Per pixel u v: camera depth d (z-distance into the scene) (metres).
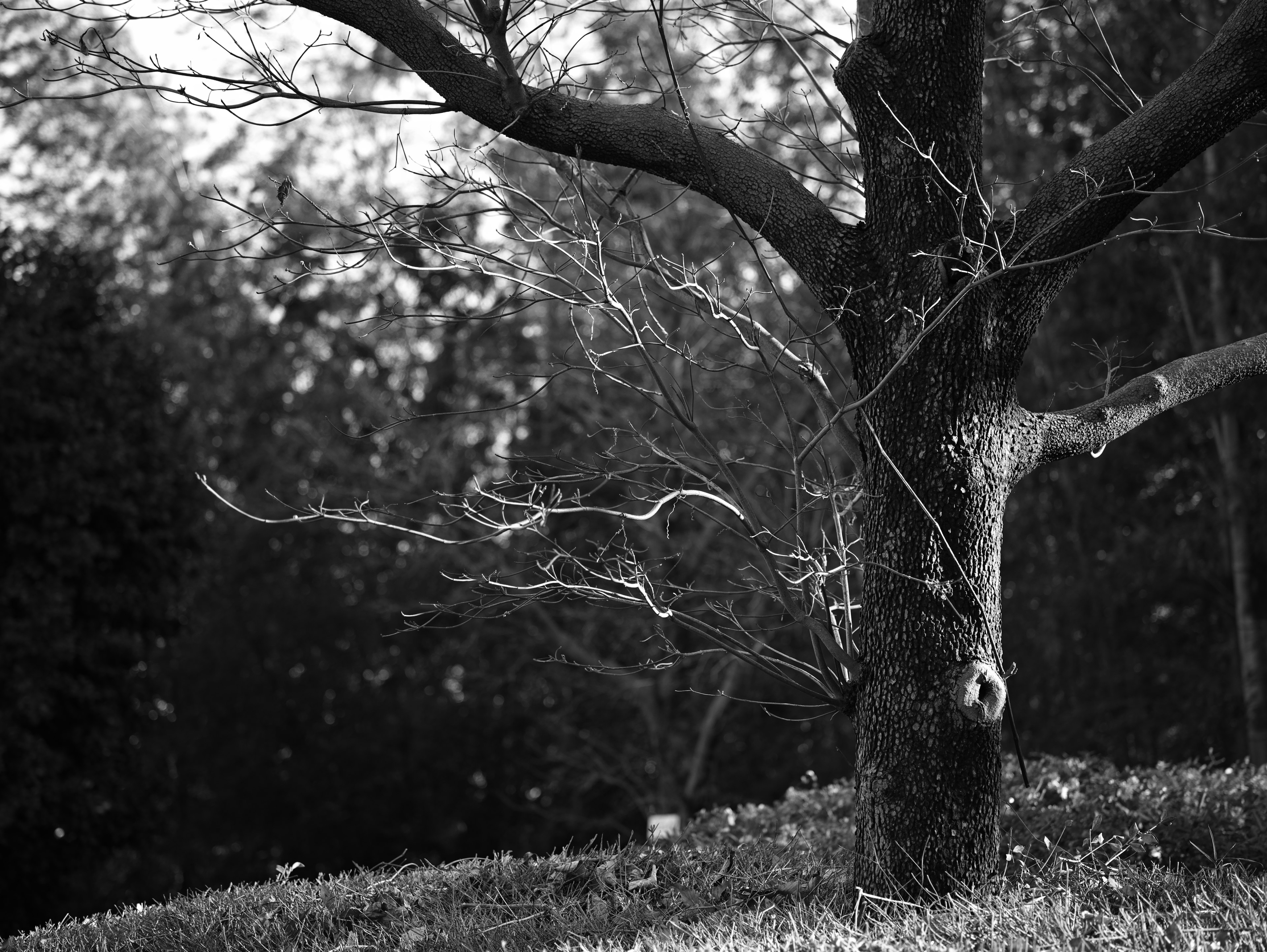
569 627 20.94
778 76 9.48
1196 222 4.00
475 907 4.88
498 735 22.81
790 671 4.85
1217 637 16.11
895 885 4.12
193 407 24.14
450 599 19.86
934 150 4.23
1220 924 3.44
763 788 20.81
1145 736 15.62
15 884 13.73
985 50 4.96
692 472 4.80
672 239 16.14
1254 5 4.10
